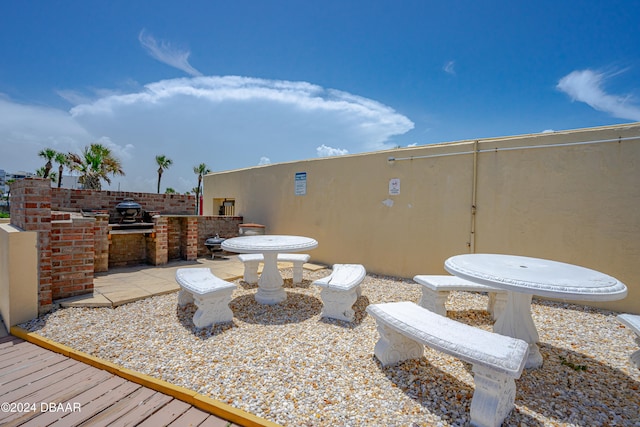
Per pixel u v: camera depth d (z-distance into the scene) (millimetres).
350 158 6973
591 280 2428
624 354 3074
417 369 2721
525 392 2414
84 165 19922
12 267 3629
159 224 6824
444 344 2139
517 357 1917
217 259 7848
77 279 4516
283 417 2111
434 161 5801
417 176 5996
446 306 4562
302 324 3764
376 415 2133
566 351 3137
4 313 3873
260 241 4523
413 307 2863
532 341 2859
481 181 5305
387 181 6391
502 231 5117
